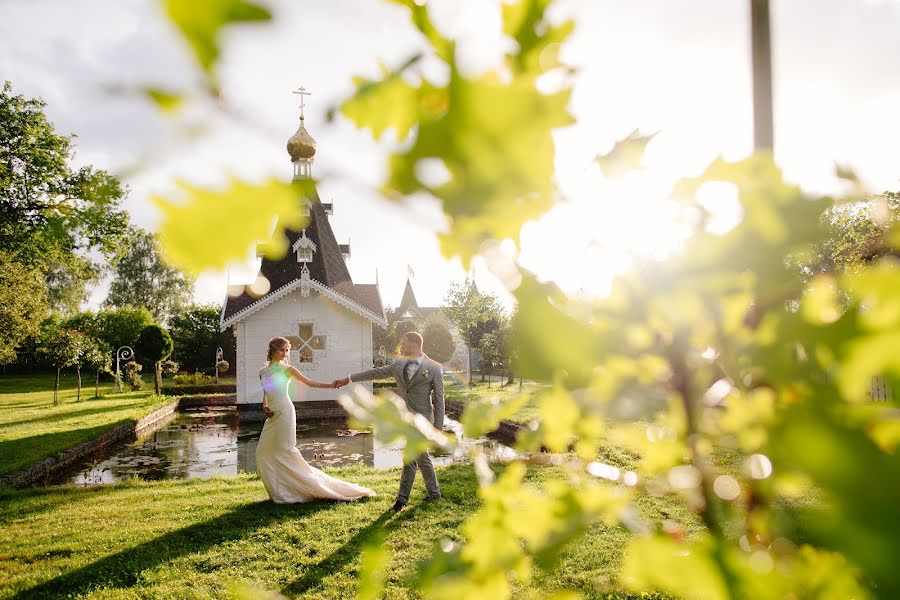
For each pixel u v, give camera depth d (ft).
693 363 1.43
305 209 0.89
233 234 0.84
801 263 1.40
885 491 1.03
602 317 1.42
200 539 16.74
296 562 14.80
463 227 1.09
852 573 1.16
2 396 78.89
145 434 51.98
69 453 36.60
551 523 1.59
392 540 15.83
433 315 108.88
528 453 1.73
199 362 120.67
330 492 20.38
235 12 0.65
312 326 65.16
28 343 110.01
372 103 0.98
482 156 0.95
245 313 62.90
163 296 152.87
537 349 1.40
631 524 1.48
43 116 52.80
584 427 1.62
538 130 0.95
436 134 0.92
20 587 13.76
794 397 1.23
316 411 58.80
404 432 1.74
